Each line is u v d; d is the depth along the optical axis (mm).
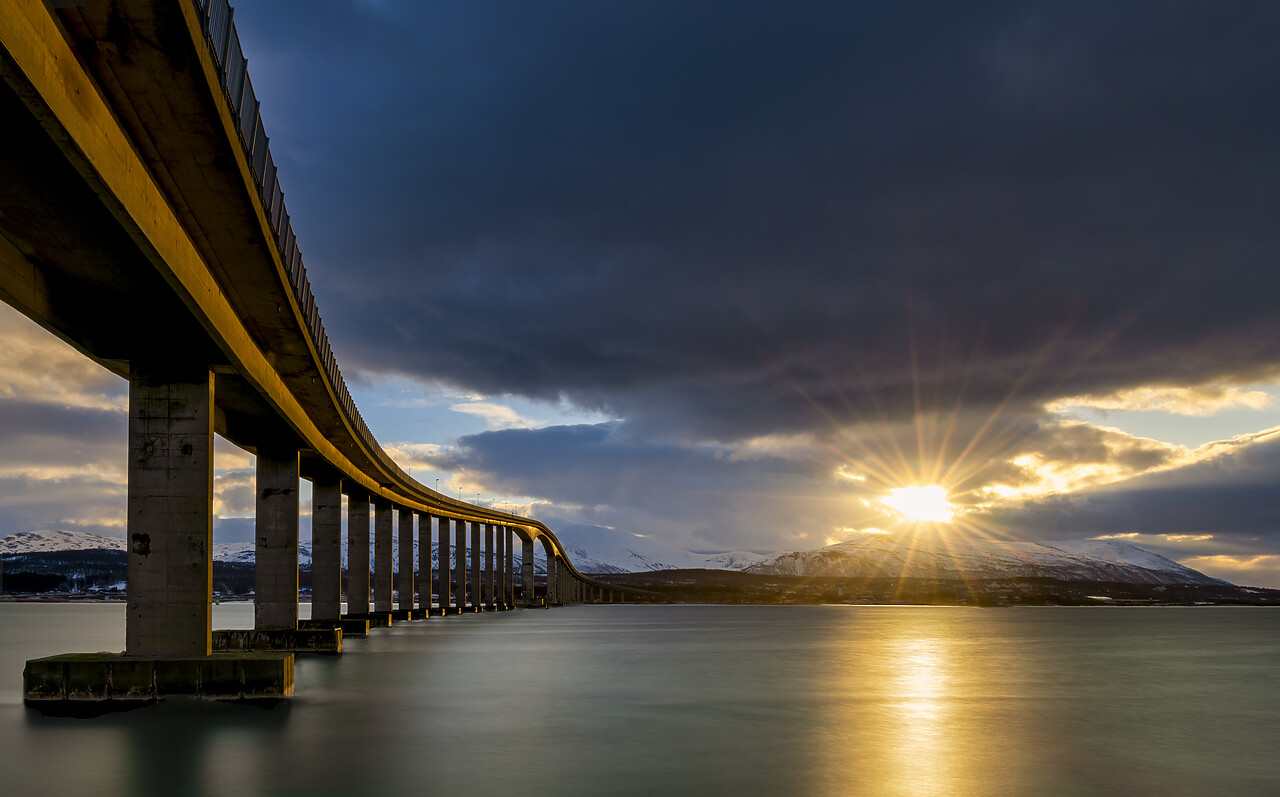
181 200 31125
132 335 35562
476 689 44719
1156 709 42219
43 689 33969
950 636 113812
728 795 22828
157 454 35625
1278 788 25188
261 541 59312
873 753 28781
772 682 50812
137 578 35375
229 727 31234
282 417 49969
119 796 22203
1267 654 87500
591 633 104688
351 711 35688
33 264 30656
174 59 23797
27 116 20031
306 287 44031
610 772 25312
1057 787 24656
